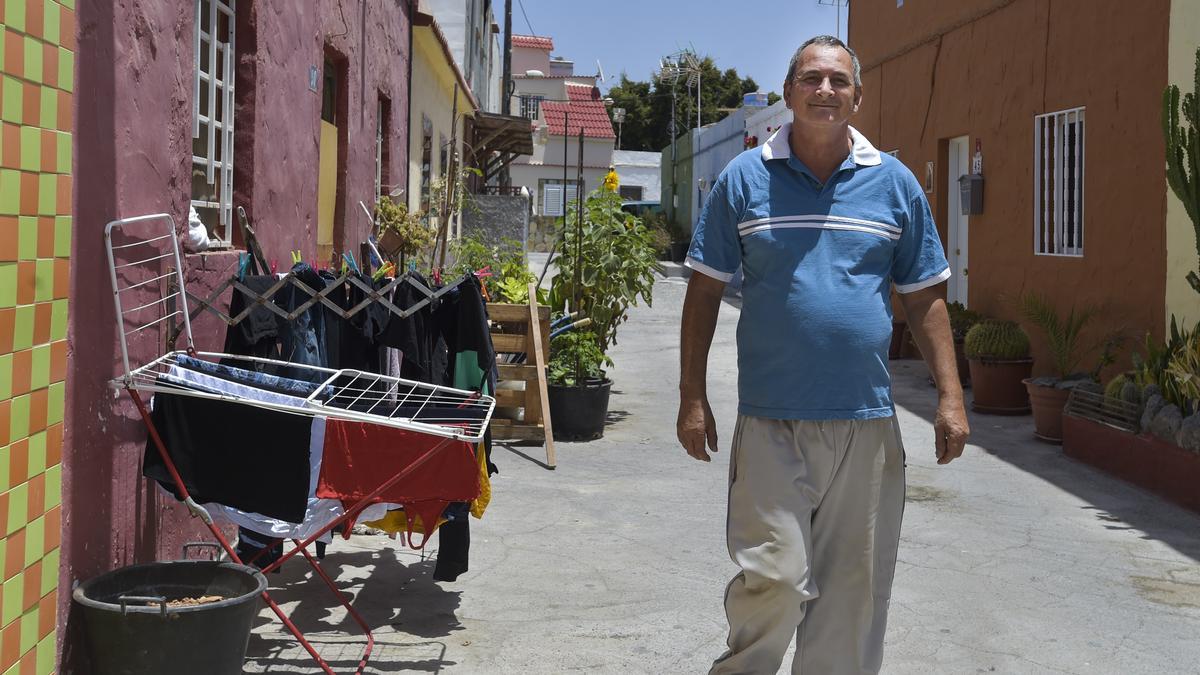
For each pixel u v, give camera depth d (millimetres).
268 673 4234
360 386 5090
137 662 3455
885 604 3570
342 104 8750
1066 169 10641
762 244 3404
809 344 3346
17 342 3150
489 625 4801
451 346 5211
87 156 3650
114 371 3916
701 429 3523
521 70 54500
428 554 5844
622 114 35438
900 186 3467
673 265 31234
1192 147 7414
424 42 13633
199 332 4867
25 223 3195
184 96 4664
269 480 3967
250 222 5973
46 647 3377
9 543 3117
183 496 3920
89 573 3754
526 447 8625
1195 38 8367
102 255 3797
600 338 9906
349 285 5035
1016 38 11516
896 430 3496
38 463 3293
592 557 5809
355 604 5043
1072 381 8938
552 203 43312
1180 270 8602
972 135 12703
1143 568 5730
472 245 11641
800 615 3336
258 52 6012
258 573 3838
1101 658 4523
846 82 3352
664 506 6887
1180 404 7359
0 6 3037
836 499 3430
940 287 3572
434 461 4098
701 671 4332
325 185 8320
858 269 3387
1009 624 4898
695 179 34531
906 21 14789
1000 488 7422
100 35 3744
